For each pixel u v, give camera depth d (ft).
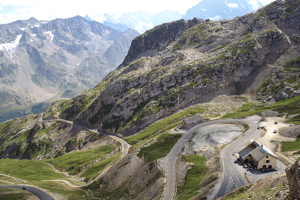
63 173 622.13
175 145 411.95
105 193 360.07
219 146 349.61
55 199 353.31
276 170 236.02
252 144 271.49
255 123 433.07
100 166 563.07
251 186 186.19
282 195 117.08
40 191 396.78
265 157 238.89
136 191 322.34
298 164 98.27
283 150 287.69
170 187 279.28
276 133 358.02
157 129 644.27
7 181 506.48
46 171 636.89
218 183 228.02
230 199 172.96
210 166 286.66
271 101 606.96
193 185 257.75
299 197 94.02
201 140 403.95
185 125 498.69
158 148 420.36
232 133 405.59
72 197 363.35
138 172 359.87
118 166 411.75
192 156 341.41
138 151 430.61
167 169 326.44
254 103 631.15
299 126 339.77
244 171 242.58
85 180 474.08
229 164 266.16
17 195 363.35
